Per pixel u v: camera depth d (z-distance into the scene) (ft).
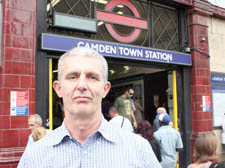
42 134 9.86
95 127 4.11
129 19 18.34
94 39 16.44
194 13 20.85
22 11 13.34
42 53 14.23
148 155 4.05
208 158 7.61
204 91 20.70
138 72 27.35
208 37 22.13
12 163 12.05
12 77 12.66
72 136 3.99
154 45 19.60
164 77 23.95
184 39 20.89
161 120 12.81
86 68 4.00
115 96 30.71
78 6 16.38
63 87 4.08
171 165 12.14
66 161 3.83
